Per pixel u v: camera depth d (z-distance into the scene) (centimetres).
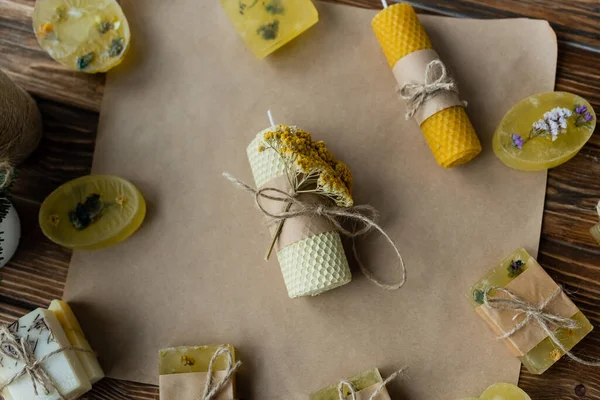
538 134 58
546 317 55
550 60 60
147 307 60
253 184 61
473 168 60
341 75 61
